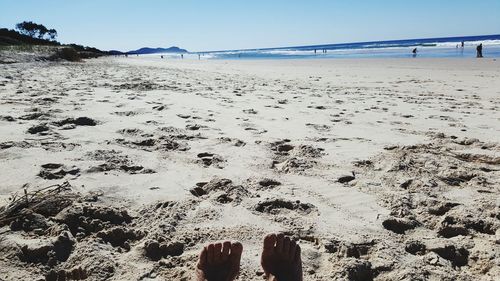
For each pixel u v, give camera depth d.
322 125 2.22
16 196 1.10
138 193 1.22
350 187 1.33
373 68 8.42
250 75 6.95
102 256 0.87
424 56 13.52
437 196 1.27
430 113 2.71
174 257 0.90
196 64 13.12
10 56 7.68
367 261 0.89
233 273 0.86
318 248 0.97
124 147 1.67
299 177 1.41
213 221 1.06
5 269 0.82
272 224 1.06
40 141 1.67
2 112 2.23
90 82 4.18
